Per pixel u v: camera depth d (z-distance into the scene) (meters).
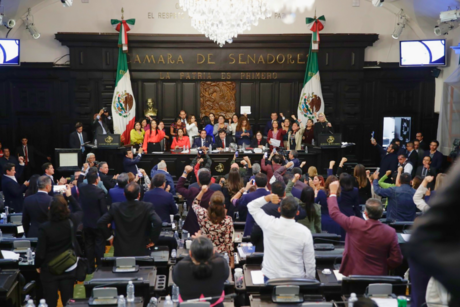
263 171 11.02
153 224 5.64
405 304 3.99
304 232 4.45
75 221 5.45
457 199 0.56
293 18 15.95
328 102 16.39
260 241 5.57
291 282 4.33
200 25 10.22
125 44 15.13
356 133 16.59
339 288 4.72
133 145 14.66
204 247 3.74
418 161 13.27
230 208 8.05
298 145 14.82
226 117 16.42
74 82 15.74
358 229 4.61
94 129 14.84
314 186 7.61
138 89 16.02
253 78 16.20
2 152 14.51
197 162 11.03
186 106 16.28
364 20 16.12
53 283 5.17
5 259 5.31
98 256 7.55
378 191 7.43
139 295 4.65
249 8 9.28
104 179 8.98
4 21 14.29
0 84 15.60
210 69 15.98
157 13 15.73
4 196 9.34
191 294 3.82
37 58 15.70
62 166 12.21
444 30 14.61
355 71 16.20
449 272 0.53
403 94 16.53
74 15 15.59
